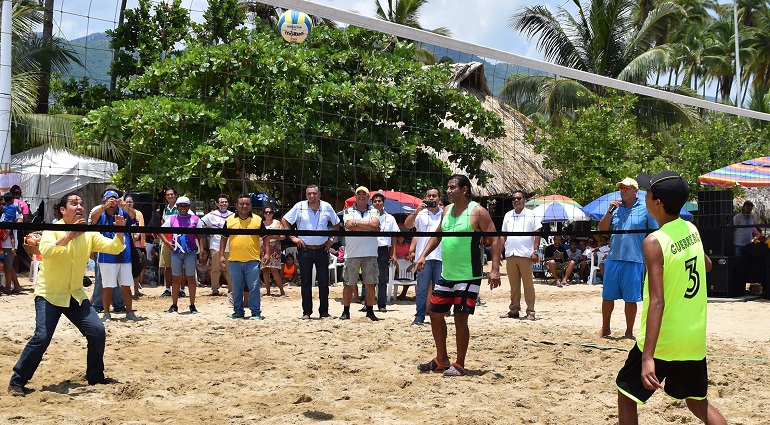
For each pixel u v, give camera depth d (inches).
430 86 568.1
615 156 724.0
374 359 275.3
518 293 403.5
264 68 532.7
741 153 785.6
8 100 260.5
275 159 544.1
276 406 206.8
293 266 585.6
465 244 246.2
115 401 212.4
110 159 588.1
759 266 524.1
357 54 619.5
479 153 602.2
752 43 1624.0
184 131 527.5
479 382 241.0
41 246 216.8
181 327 344.2
